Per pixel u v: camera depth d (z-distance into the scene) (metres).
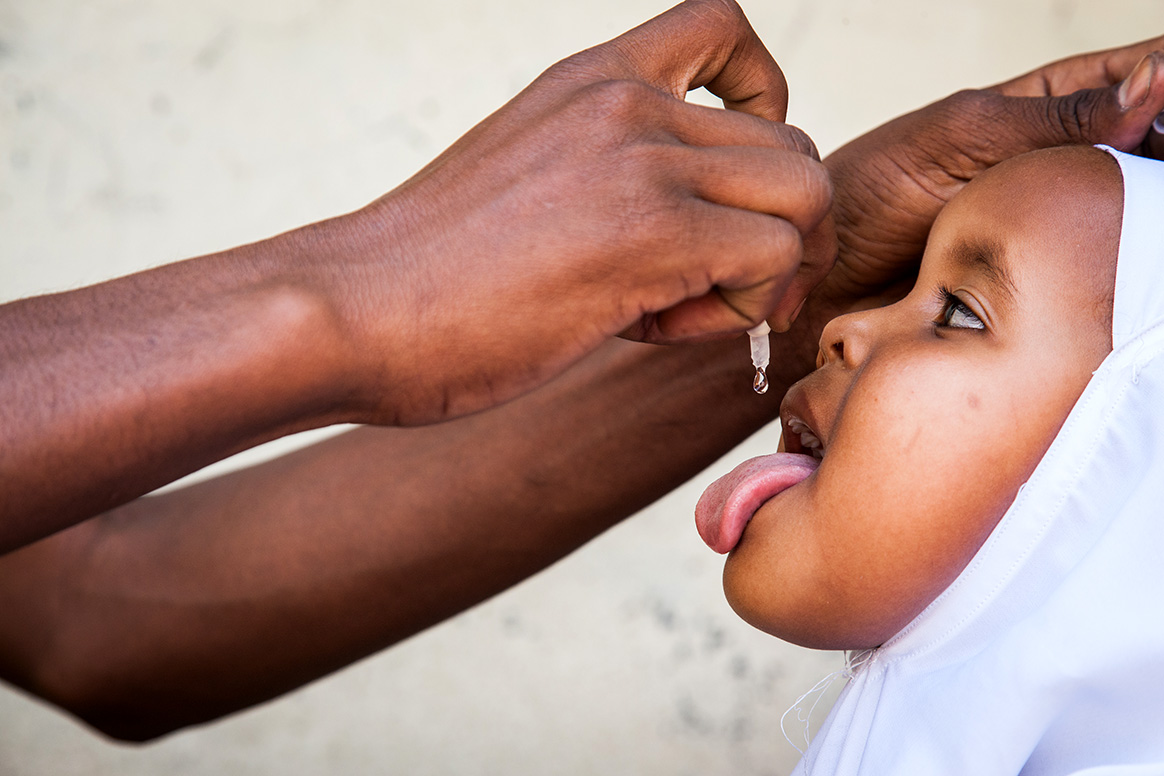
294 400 0.59
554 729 1.84
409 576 1.00
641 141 0.61
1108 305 0.73
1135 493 0.67
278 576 1.00
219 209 1.91
